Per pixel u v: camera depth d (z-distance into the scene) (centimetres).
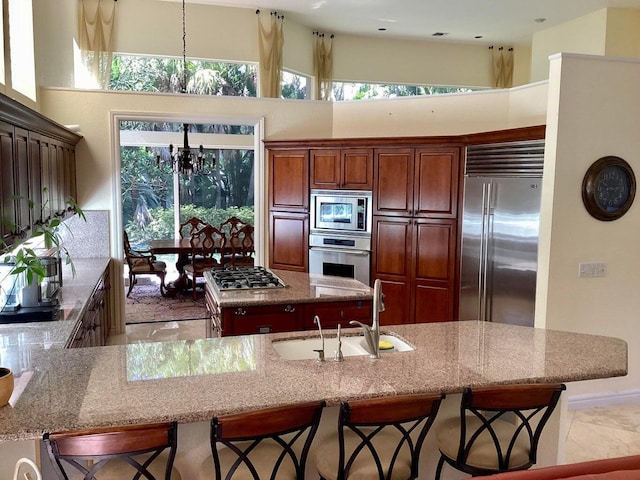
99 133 574
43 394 208
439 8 753
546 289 394
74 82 670
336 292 409
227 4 762
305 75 865
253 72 812
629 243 406
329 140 595
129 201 934
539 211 457
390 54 911
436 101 606
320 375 233
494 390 213
